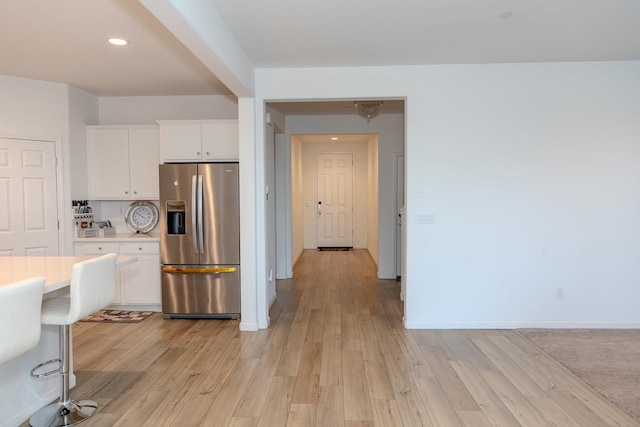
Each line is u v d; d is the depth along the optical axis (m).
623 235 3.98
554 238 4.02
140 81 4.50
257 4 2.62
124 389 2.86
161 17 2.11
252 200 4.09
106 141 4.93
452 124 4.00
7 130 4.28
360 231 9.75
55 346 2.77
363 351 3.52
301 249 9.09
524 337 3.82
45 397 2.66
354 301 5.17
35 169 4.44
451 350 3.53
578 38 3.30
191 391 2.82
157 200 5.10
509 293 4.07
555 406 2.59
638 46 3.50
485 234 4.05
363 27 3.03
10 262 2.90
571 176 3.98
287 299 5.28
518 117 3.98
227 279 4.39
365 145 9.66
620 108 3.93
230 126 4.57
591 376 3.01
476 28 3.07
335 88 4.04
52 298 2.67
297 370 3.15
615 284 4.01
